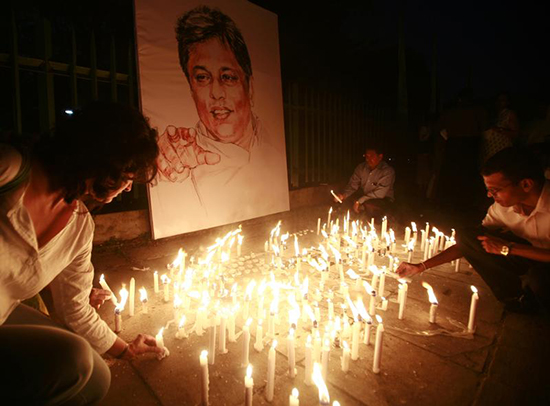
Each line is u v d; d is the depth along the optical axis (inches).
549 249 115.1
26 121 247.1
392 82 590.6
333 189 349.7
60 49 268.2
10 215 52.8
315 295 142.4
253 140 257.6
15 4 236.2
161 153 205.8
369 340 112.5
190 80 220.5
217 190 232.8
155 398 86.2
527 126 350.0
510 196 118.3
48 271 65.9
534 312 131.8
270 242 206.7
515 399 88.0
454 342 113.6
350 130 377.4
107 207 217.8
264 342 110.8
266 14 270.4
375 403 86.3
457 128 323.0
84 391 67.4
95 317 83.4
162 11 208.7
